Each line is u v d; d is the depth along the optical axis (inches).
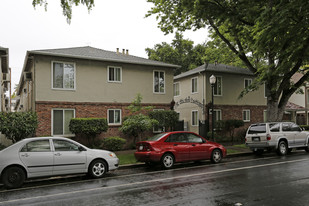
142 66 760.3
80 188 302.0
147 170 423.2
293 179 313.9
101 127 631.2
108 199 249.3
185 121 1023.6
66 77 651.5
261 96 1036.5
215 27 692.7
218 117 930.1
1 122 494.9
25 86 876.6
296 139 582.9
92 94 681.6
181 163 486.3
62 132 639.1
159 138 438.6
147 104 759.1
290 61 474.6
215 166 435.5
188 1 604.7
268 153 605.9
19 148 329.1
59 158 344.5
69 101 650.2
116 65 721.0
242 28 631.8
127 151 637.3
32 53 607.8
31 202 247.9
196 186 291.6
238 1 564.7
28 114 528.4
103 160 374.9
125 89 729.0
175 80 1103.0
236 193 257.6
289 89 658.8
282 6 386.3
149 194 262.7
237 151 603.2
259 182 302.5
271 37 408.8
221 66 1010.1
